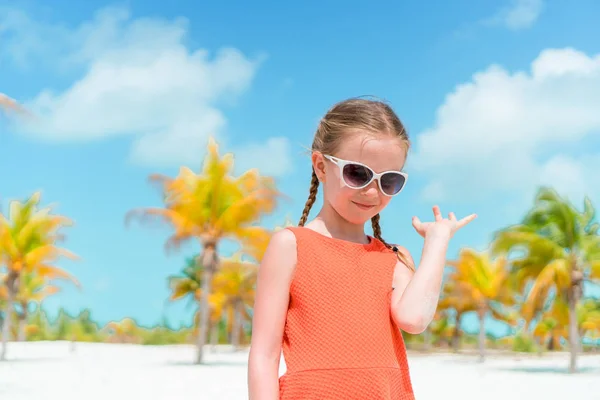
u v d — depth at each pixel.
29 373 23.22
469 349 66.25
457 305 53.91
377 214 1.98
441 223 1.87
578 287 28.58
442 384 20.09
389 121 1.73
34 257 32.47
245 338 63.78
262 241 30.81
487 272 39.62
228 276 48.47
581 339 58.62
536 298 28.62
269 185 31.05
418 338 69.06
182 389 16.91
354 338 1.64
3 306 54.69
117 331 68.00
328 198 1.81
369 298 1.71
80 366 28.34
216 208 30.70
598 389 18.41
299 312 1.69
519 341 60.69
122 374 23.17
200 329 31.94
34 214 32.94
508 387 19.16
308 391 1.59
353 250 1.77
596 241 28.75
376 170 1.71
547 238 28.81
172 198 30.42
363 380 1.59
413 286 1.72
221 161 30.75
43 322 67.19
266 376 1.67
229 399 14.39
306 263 1.71
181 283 49.72
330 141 1.77
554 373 27.34
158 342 67.00
